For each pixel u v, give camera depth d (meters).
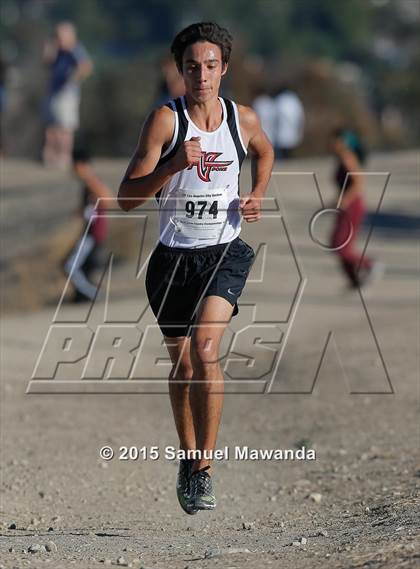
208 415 16.98
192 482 17.22
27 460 23.69
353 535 16.52
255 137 17.22
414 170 68.31
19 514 20.00
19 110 104.75
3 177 63.78
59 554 15.85
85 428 26.31
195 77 16.61
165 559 15.39
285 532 17.86
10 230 49.53
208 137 16.83
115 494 21.52
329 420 26.52
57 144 67.81
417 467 22.11
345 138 40.38
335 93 97.31
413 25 173.00
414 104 115.62
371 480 21.56
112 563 15.05
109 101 101.75
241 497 21.17
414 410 26.78
